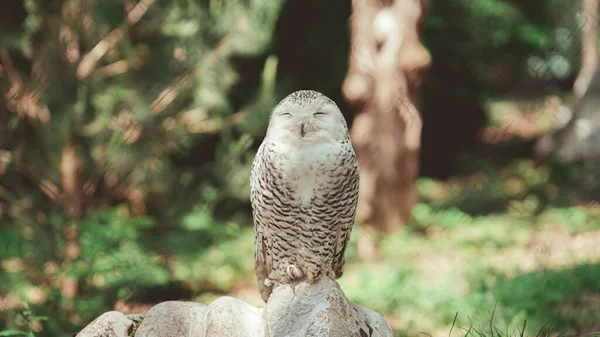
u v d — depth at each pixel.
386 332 5.28
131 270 9.58
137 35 11.50
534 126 20.64
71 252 9.68
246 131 12.62
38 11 9.91
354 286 10.32
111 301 9.55
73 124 10.15
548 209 15.20
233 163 12.49
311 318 4.89
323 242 5.41
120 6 10.78
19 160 10.13
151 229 12.34
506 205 15.78
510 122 20.75
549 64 19.80
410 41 13.53
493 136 20.16
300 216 5.30
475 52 18.58
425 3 13.66
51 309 8.83
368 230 12.98
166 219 12.43
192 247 12.05
